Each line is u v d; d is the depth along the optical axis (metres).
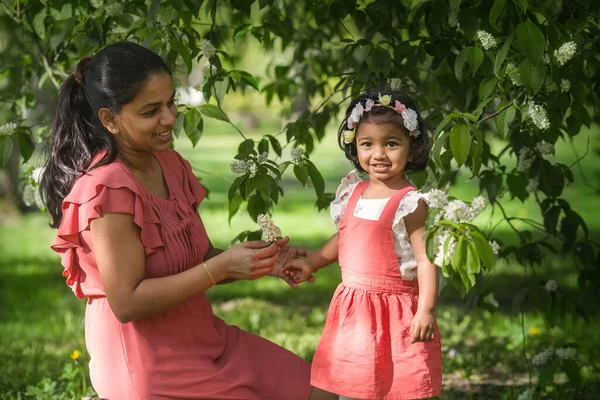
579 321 6.33
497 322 6.43
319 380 3.23
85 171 2.98
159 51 3.62
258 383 3.23
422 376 3.07
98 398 3.02
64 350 5.87
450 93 4.30
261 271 3.00
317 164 20.06
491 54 3.36
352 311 3.17
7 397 4.66
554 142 4.10
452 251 2.66
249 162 3.55
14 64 5.75
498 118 3.16
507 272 8.36
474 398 4.66
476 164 2.98
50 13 4.32
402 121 3.11
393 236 3.12
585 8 3.67
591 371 4.91
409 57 3.96
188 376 3.00
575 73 3.43
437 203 2.80
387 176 3.14
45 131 4.68
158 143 2.98
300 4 5.80
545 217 4.14
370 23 4.24
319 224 12.34
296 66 5.77
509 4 3.49
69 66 4.88
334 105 4.62
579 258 4.29
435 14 3.74
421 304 3.02
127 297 2.87
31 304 7.56
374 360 3.10
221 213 13.62
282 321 6.72
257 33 4.63
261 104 29.67
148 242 2.95
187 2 3.59
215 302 7.53
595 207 13.01
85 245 2.98
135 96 2.87
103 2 4.35
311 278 3.49
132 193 2.92
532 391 4.24
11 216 12.86
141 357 2.97
